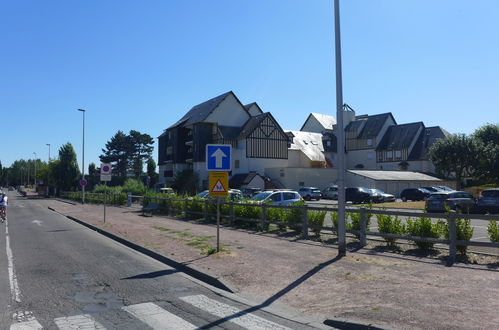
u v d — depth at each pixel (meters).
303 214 13.44
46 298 6.82
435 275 7.59
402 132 65.31
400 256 9.70
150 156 88.50
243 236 13.81
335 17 10.22
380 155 66.31
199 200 20.58
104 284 7.82
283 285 7.40
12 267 9.43
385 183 48.59
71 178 69.44
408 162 62.22
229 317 5.79
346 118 72.88
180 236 14.05
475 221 20.34
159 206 24.91
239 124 58.97
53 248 12.42
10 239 14.56
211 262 9.43
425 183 52.75
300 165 62.38
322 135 70.00
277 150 57.03
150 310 6.14
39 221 22.44
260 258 9.77
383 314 5.49
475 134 56.03
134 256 11.05
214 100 60.72
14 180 159.88
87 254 11.34
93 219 21.66
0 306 6.36
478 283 6.91
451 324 4.96
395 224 11.23
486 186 46.53
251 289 7.25
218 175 10.62
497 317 5.15
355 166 69.88
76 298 6.82
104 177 19.83
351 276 7.71
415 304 5.84
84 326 5.41
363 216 11.32
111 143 85.94
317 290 6.97
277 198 20.91
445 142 49.56
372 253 10.23
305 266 8.77
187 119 62.06
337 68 10.20
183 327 5.37
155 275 8.65
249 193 33.31
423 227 10.33
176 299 6.77
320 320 5.62
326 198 48.91
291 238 13.11
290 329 5.28
